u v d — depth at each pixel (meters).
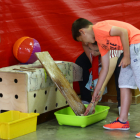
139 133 3.04
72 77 4.26
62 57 5.09
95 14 5.12
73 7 5.00
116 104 4.86
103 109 3.95
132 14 5.20
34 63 4.34
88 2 5.07
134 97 4.78
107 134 3.16
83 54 4.57
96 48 4.06
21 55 4.17
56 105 4.00
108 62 3.34
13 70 3.59
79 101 3.71
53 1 4.83
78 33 3.28
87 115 3.54
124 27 3.09
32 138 3.07
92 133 3.21
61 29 5.00
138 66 3.05
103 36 3.04
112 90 4.97
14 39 4.44
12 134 3.05
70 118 3.46
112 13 5.17
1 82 3.60
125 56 3.03
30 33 4.65
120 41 3.09
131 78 3.21
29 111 3.45
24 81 3.40
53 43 4.95
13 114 3.49
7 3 4.30
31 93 3.47
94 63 4.38
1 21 4.25
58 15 4.92
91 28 3.24
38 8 4.68
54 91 3.92
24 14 4.53
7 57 4.37
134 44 3.04
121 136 3.07
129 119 3.81
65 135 3.16
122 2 5.15
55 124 3.66
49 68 3.69
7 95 3.58
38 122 3.67
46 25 4.82
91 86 4.47
